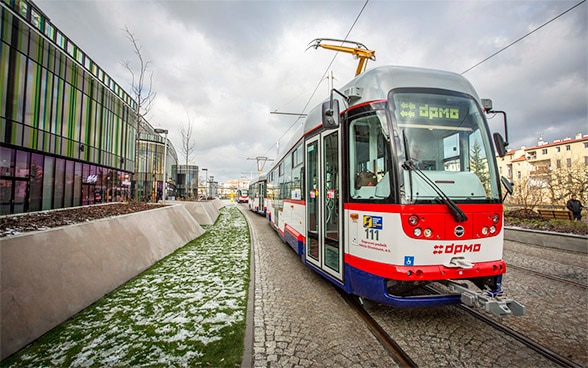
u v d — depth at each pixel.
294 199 7.40
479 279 3.88
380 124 3.90
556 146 46.59
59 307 3.77
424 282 3.69
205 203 18.22
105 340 3.32
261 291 5.23
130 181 27.61
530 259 7.64
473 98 4.24
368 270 3.85
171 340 3.34
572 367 2.92
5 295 3.13
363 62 9.77
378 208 3.75
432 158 3.84
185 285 5.34
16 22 15.06
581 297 4.85
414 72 4.23
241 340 3.35
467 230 3.61
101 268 4.95
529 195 17.38
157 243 7.68
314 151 5.74
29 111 15.87
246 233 12.59
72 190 19.70
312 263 5.70
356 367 2.93
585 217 15.25
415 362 3.01
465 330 3.70
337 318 4.08
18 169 15.59
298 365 2.96
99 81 22.41
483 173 3.98
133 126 27.92
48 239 4.05
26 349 3.10
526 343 3.37
